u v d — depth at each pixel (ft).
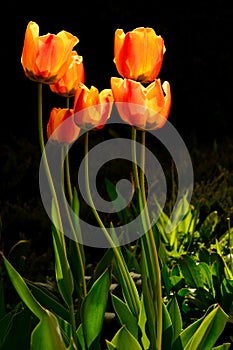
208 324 12.47
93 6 51.96
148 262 11.94
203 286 18.30
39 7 51.78
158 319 12.01
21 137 44.86
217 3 53.26
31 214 28.30
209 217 23.91
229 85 51.60
